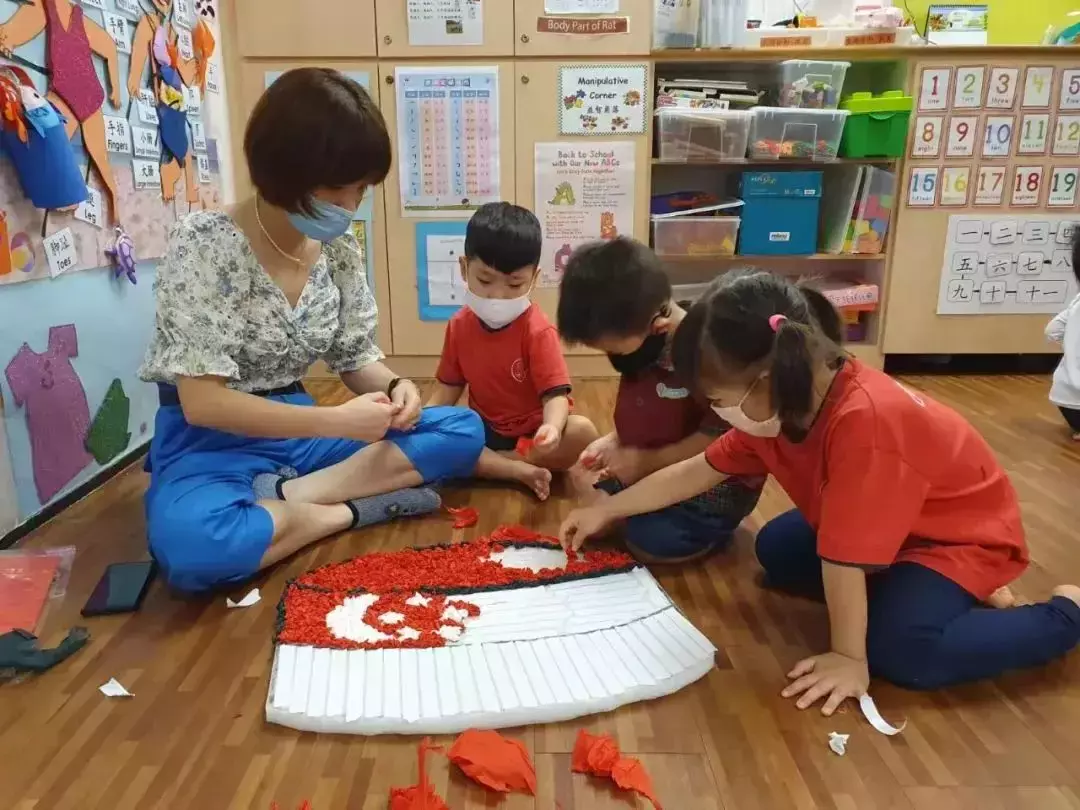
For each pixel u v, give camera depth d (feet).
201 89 7.40
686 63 8.73
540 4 7.86
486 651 3.50
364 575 4.19
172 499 4.08
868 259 9.05
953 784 2.82
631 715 3.19
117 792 2.78
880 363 9.07
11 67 4.58
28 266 4.83
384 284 8.57
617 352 4.42
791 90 8.35
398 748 3.01
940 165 8.48
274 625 3.82
